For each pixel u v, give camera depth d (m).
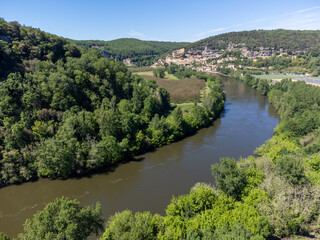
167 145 91.75
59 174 69.31
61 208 34.66
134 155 83.00
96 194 60.34
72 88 85.50
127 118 84.25
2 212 54.25
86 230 34.94
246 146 88.00
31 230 32.28
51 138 69.50
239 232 31.09
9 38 94.56
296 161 47.12
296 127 84.12
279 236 37.19
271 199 42.31
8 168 63.81
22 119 69.62
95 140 77.19
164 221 36.56
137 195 59.16
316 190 42.81
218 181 47.88
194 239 32.16
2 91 70.19
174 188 61.75
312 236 37.44
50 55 102.56
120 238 31.69
